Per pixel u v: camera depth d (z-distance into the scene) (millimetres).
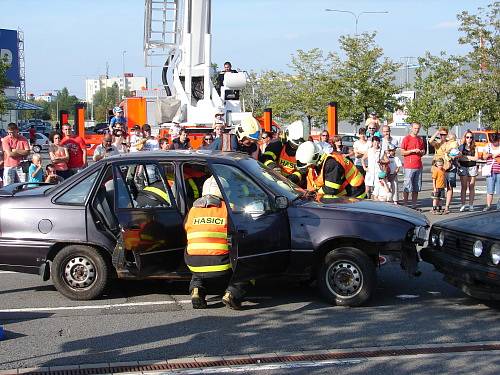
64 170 13789
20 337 6496
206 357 5871
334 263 7480
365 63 30547
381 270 9484
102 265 7801
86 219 7742
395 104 30672
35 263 7801
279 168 9695
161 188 7652
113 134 16016
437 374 5457
